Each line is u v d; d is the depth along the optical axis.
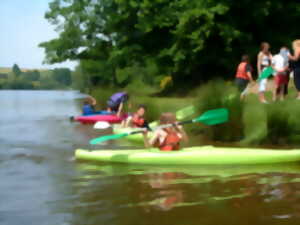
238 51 23.89
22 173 6.18
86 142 9.29
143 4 24.27
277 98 11.38
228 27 21.64
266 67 11.77
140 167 6.54
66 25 33.16
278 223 3.87
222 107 8.83
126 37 28.42
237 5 21.73
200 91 9.96
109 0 31.28
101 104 20.83
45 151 8.09
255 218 4.01
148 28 24.41
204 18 21.19
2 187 5.36
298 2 24.16
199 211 4.23
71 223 3.97
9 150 8.24
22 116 17.34
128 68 33.31
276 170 6.14
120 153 7.04
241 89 11.59
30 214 4.26
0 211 4.39
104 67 34.16
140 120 9.78
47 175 6.02
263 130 8.27
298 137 8.08
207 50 23.64
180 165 6.68
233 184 5.32
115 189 5.14
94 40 33.62
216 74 25.88
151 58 26.73
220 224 3.87
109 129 11.91
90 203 4.59
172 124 7.15
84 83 64.44
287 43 23.77
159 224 3.89
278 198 4.64
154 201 4.61
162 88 28.81
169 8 24.41
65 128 12.23
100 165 6.71
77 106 25.86
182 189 5.10
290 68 10.62
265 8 21.62
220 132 8.84
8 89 156.00
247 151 6.77
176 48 23.12
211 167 6.48
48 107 24.70
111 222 3.96
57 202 4.65
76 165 6.73
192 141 8.88
